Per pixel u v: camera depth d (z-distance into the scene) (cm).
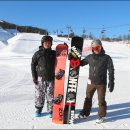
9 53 3822
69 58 607
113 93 993
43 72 625
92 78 607
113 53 4328
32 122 609
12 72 1753
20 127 572
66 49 614
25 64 2302
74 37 610
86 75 1612
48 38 620
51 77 629
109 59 600
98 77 600
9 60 2688
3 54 3653
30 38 6156
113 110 734
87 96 630
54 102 607
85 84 1238
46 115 665
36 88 645
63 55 613
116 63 2461
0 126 577
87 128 577
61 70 606
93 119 642
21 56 3219
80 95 955
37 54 625
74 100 601
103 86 604
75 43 609
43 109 720
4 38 7906
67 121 601
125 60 2877
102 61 598
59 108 603
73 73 602
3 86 1155
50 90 636
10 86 1158
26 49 4384
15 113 687
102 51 606
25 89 1078
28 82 1296
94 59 602
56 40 6488
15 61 2575
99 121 611
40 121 618
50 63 622
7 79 1401
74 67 602
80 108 749
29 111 709
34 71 634
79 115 642
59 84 606
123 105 791
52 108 640
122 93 995
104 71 602
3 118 639
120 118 659
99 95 609
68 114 601
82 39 609
